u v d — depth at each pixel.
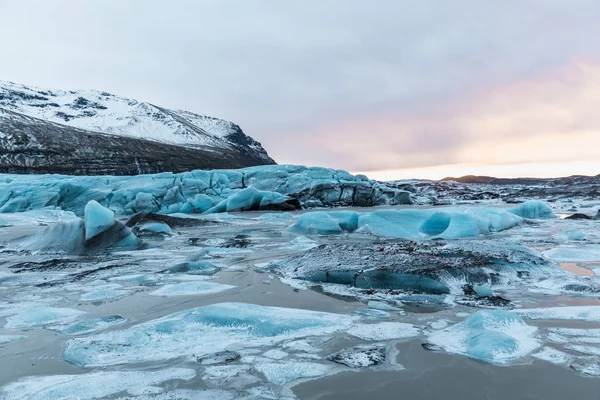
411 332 5.09
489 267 7.87
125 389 3.72
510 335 4.70
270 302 6.62
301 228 17.67
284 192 42.25
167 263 10.55
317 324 5.30
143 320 5.79
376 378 3.87
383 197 44.75
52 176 39.28
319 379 3.88
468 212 18.42
